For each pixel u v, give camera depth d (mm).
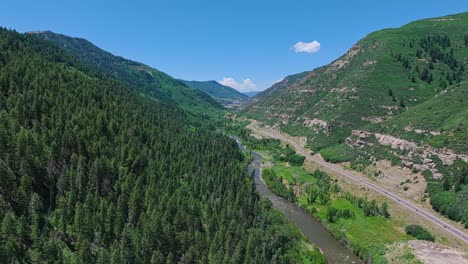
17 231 69812
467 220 109000
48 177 90562
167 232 81438
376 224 116562
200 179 125062
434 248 98125
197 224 92812
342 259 99125
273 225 104375
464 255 94250
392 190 143750
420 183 138500
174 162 134750
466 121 149000
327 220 122250
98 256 71438
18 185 83875
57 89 142750
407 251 96812
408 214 120438
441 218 116438
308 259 94250
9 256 64312
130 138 128125
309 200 139750
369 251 99438
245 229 95125
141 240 77188
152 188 95812
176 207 93875
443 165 137250
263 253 81875
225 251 82438
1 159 83312
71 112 125188
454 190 123250
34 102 116188
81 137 106250
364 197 140125
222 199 111438
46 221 79062
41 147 93875
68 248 76000
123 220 84438
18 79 135875
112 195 92062
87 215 77562
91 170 93000
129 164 110438
